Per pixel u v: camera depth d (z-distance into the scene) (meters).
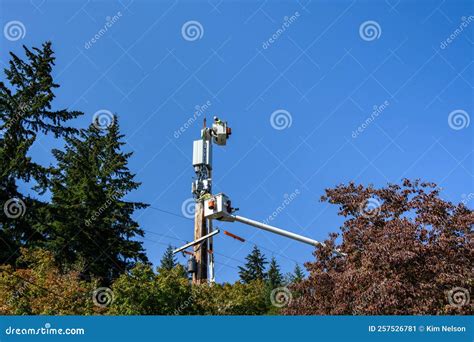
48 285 17.27
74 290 17.75
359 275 12.34
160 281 18.69
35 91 25.28
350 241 14.29
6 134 23.97
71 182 29.58
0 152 22.95
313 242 14.10
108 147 32.19
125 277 18.62
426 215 13.00
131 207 29.55
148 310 17.73
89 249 26.34
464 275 11.61
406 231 12.25
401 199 14.20
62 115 26.28
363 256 12.78
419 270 11.87
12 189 23.08
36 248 22.33
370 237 13.37
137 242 28.67
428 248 11.89
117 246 27.67
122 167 31.62
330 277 14.08
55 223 26.31
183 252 17.25
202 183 19.19
